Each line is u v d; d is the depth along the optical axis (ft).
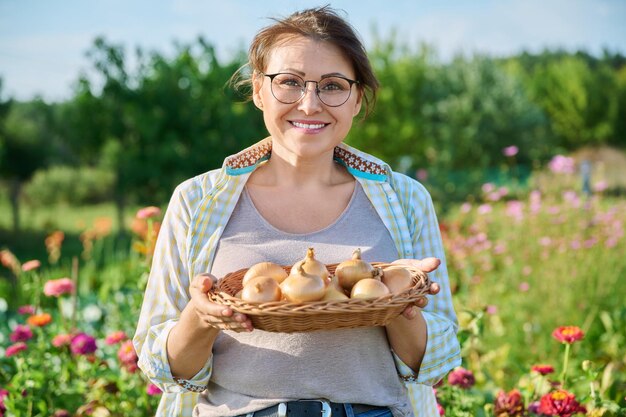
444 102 91.56
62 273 22.09
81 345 11.08
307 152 6.09
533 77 130.72
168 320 6.25
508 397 9.53
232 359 5.97
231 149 49.70
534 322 17.33
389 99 77.97
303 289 5.26
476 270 20.66
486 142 90.99
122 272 20.88
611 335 15.38
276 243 6.16
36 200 84.17
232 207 6.28
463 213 26.35
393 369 6.16
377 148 77.05
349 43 6.12
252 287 5.33
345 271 5.64
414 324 5.96
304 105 5.97
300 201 6.32
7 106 88.17
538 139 94.43
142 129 49.11
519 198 28.45
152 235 11.82
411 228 6.68
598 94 120.98
